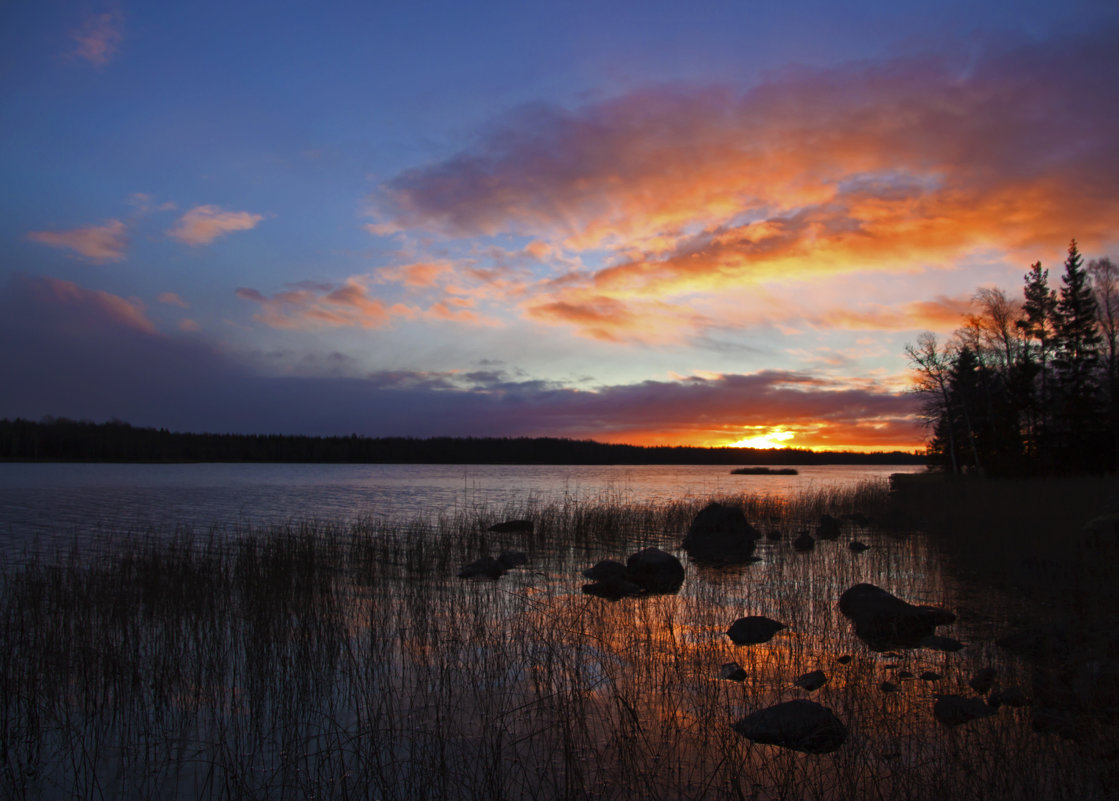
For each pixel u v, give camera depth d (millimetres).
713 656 8664
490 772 5230
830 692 7211
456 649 8922
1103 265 47188
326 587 12633
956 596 11797
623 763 5598
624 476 94000
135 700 7516
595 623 10258
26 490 48594
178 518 28500
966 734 5766
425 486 60375
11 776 5867
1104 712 6152
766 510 27938
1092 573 12328
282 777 5703
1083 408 45594
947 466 58625
